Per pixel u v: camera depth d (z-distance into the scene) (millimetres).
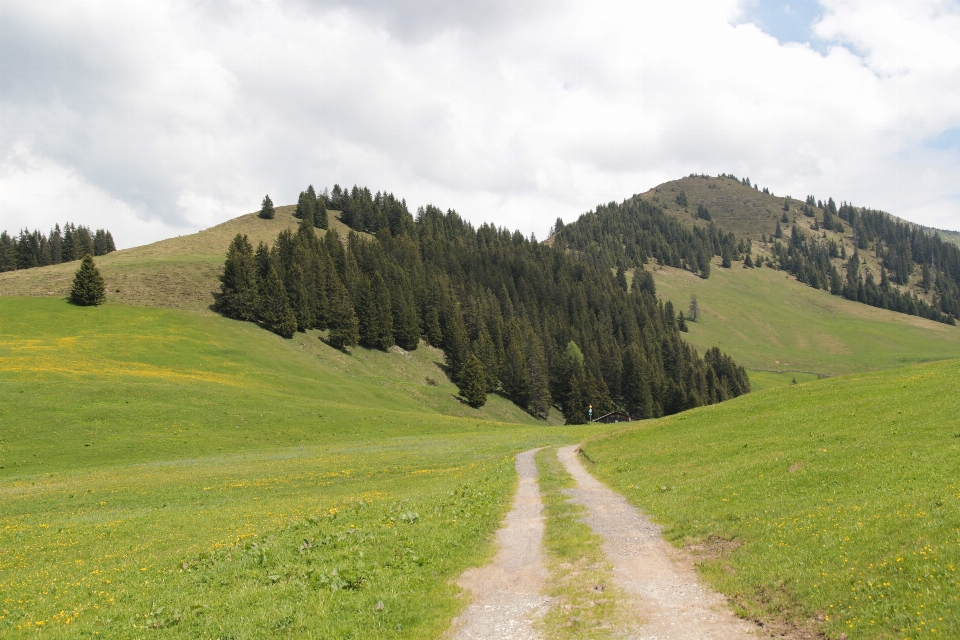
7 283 130000
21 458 54094
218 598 14789
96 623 13844
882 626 10875
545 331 177750
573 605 13688
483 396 134500
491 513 24828
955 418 29047
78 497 38312
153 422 68000
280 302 134000
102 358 94938
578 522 22828
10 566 22297
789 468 26141
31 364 81875
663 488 28047
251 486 41312
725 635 11680
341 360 136250
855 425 32844
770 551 15992
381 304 153125
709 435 41000
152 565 20141
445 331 169875
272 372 109500
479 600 14273
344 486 40469
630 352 166750
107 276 140250
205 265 161375
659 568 16297
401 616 12945
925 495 17844
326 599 13914
